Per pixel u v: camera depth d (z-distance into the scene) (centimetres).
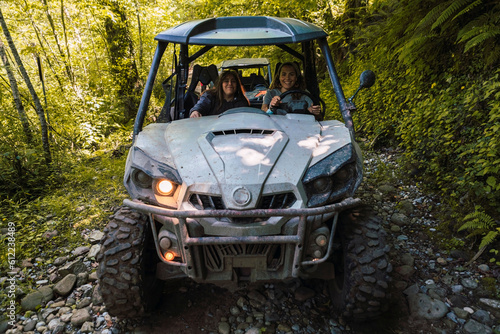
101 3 824
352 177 221
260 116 271
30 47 683
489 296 245
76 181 511
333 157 220
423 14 414
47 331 232
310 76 346
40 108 535
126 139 726
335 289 238
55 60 760
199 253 204
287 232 200
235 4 864
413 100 473
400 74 531
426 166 399
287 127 256
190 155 222
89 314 241
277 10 802
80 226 371
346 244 220
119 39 892
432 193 369
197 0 999
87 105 755
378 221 226
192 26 279
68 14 830
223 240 192
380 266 209
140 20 972
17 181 473
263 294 257
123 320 237
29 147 520
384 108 549
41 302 259
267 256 209
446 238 305
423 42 412
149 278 234
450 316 231
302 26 282
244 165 209
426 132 410
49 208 417
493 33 301
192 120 285
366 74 269
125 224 227
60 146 622
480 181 315
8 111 585
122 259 213
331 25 794
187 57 337
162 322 235
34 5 698
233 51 863
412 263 279
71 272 294
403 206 356
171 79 339
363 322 230
